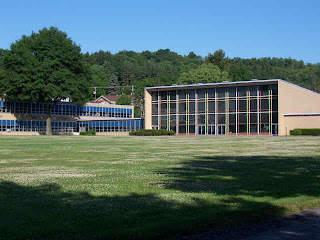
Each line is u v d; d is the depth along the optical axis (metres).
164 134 71.44
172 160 19.67
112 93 173.12
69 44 72.94
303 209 8.46
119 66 198.50
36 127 83.31
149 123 77.12
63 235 6.43
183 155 22.91
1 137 57.56
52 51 70.75
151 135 71.25
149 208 8.27
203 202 8.81
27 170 15.43
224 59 133.62
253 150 26.91
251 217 7.59
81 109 91.69
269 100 66.12
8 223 7.17
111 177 13.16
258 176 13.34
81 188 10.84
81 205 8.60
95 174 13.99
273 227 7.12
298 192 10.05
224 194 9.81
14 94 71.81
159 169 15.64
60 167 16.53
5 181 12.25
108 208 8.29
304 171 14.66
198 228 6.89
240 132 68.88
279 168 15.73
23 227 6.90
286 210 8.18
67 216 7.66
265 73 173.38
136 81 173.25
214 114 71.50
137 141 43.56
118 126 83.44
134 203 8.73
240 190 10.41
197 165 17.09
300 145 32.25
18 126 80.06
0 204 8.77
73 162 18.83
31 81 69.81
